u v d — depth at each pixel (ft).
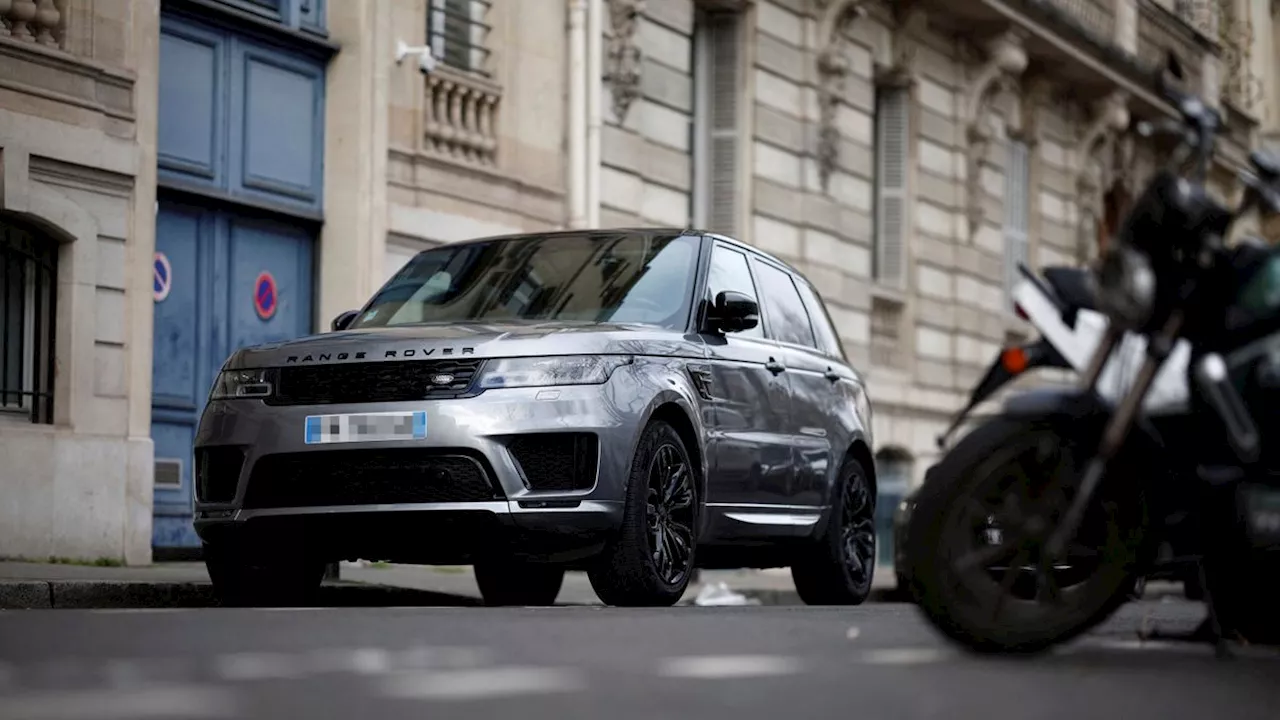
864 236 85.81
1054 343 20.48
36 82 45.65
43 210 45.73
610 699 16.06
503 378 30.81
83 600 34.71
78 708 14.85
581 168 65.98
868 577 41.32
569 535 30.60
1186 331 20.24
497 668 18.53
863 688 17.31
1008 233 100.94
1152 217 19.79
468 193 60.75
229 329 53.06
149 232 48.57
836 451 39.63
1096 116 109.91
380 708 15.23
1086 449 20.22
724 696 16.44
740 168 76.48
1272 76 139.95
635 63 69.51
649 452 31.63
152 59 48.70
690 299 34.91
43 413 46.34
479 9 62.39
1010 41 95.35
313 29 56.03
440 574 54.54
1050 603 20.57
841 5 81.97
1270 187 20.75
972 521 20.43
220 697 15.72
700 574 61.05
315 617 25.38
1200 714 16.29
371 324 35.32
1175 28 120.06
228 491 31.83
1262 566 20.83
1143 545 20.51
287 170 55.06
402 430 30.60
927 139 91.76
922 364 91.15
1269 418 20.35
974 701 16.58
